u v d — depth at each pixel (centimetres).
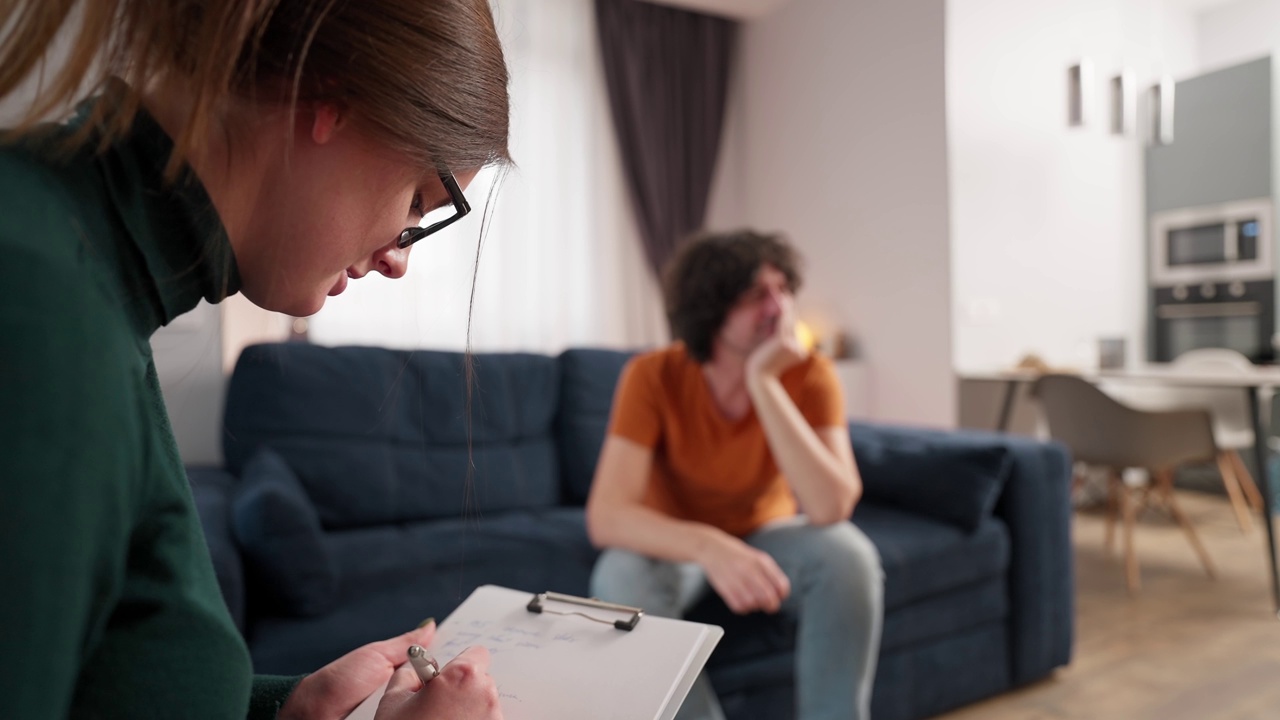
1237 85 440
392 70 42
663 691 62
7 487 28
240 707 42
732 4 466
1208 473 436
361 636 133
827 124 444
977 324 394
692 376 160
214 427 216
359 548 176
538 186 425
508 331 414
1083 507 424
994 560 193
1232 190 440
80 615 31
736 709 150
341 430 199
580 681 65
